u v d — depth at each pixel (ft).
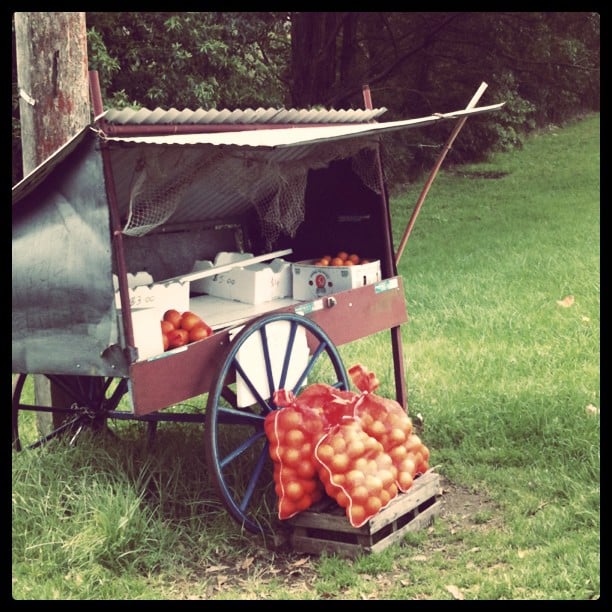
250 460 16.85
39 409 17.78
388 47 55.21
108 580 13.56
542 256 34.09
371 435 15.11
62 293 14.55
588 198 48.06
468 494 16.35
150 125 14.74
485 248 37.93
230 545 14.75
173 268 19.34
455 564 13.96
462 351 23.04
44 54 17.90
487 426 18.52
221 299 19.02
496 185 55.83
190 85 40.11
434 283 31.71
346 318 17.84
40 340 14.85
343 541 14.79
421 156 58.08
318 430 14.67
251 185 17.47
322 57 49.03
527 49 54.29
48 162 13.85
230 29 43.52
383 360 23.00
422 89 56.49
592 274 29.84
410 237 44.37
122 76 39.99
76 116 18.17
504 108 61.31
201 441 17.89
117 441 17.43
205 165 15.67
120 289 14.05
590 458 16.49
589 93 79.71
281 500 14.64
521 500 15.69
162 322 15.61
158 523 14.62
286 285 19.27
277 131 16.84
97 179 13.97
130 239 18.57
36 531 14.46
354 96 53.01
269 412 15.64
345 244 19.95
